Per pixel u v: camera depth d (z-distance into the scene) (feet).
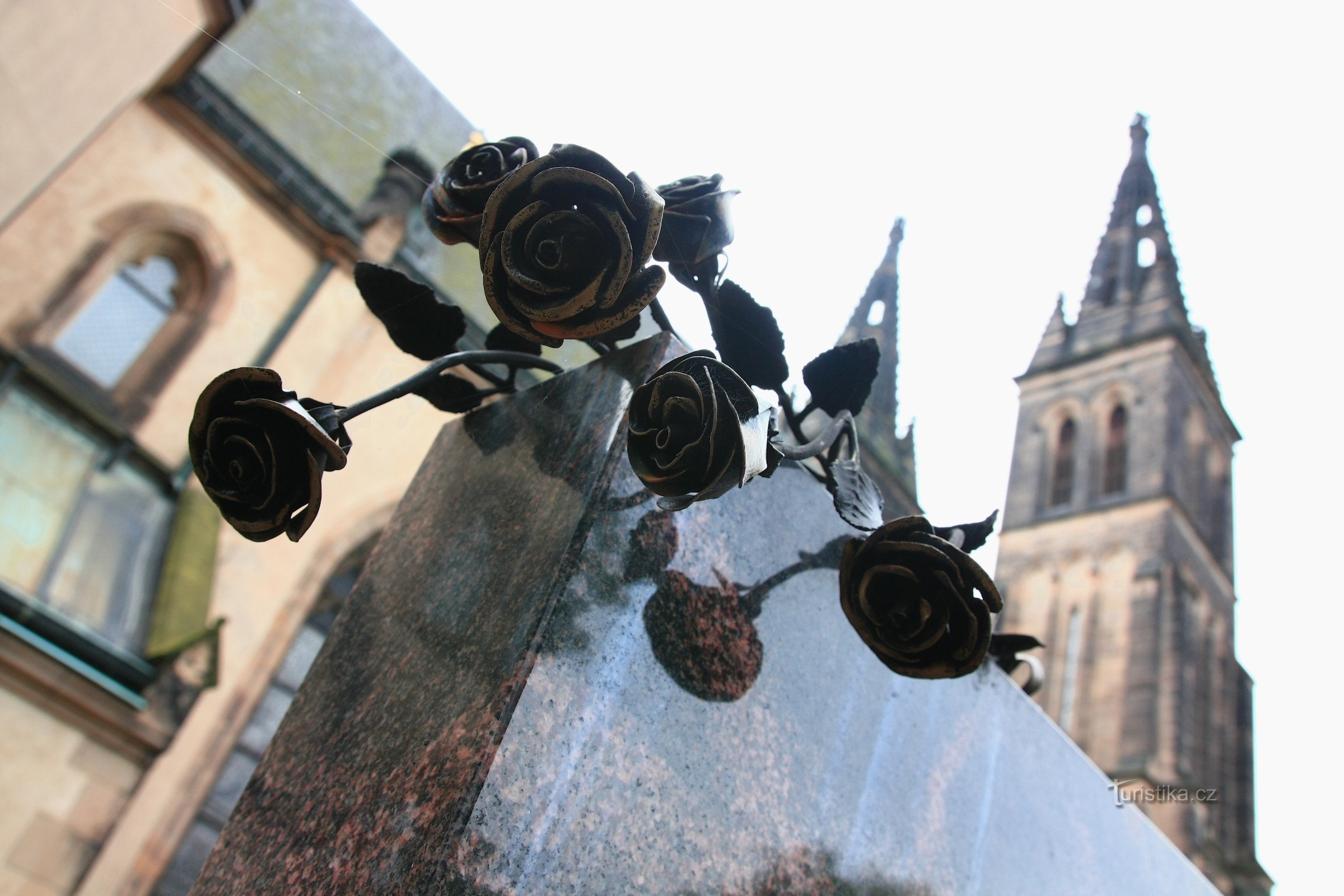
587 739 3.82
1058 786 7.78
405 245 50.67
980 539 5.39
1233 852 74.69
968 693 6.84
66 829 37.09
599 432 4.70
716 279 4.77
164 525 45.73
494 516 4.94
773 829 4.56
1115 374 95.76
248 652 45.75
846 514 4.88
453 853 3.30
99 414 45.27
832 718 5.24
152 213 48.73
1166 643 80.38
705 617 4.59
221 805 43.19
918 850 5.66
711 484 3.32
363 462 48.47
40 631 37.50
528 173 3.66
